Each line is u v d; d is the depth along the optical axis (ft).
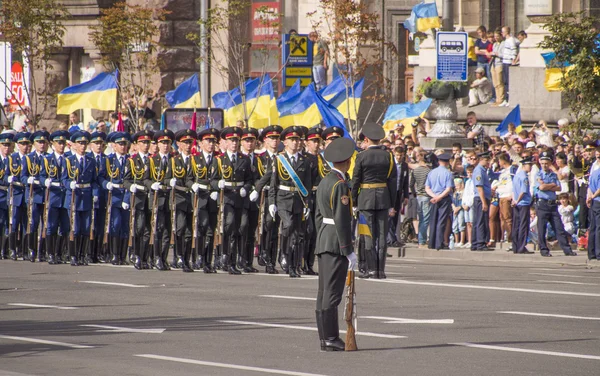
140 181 179.93
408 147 231.91
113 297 138.00
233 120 265.54
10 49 321.11
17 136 198.90
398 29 348.18
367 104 327.06
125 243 189.78
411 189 215.31
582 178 202.18
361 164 155.63
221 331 110.42
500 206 207.21
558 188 191.31
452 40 222.48
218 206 171.83
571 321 115.24
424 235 213.05
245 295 139.44
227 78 310.65
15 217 197.98
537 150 211.41
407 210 223.30
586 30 192.85
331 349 99.40
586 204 198.29
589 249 184.75
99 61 303.27
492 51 288.51
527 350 98.84
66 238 191.62
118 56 286.05
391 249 206.39
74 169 188.34
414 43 345.51
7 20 285.64
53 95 297.53
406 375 88.22
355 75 272.72
